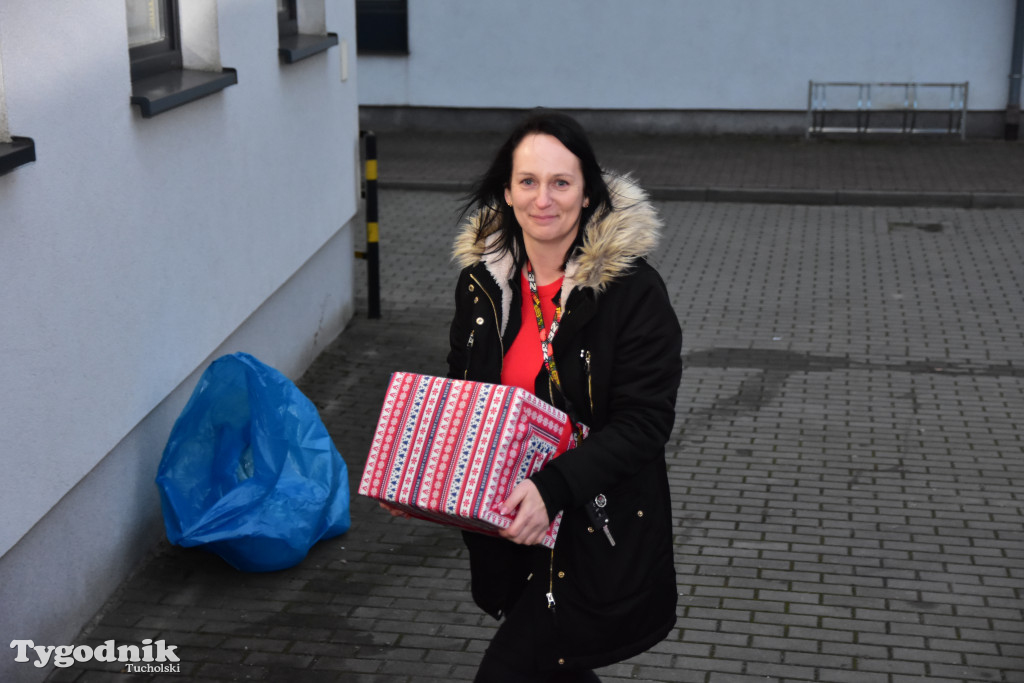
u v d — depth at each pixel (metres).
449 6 16.92
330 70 7.47
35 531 3.79
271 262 6.36
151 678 3.87
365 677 3.89
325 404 6.72
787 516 5.18
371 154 8.29
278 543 4.46
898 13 15.93
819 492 5.45
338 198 7.77
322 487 4.68
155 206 4.71
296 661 3.99
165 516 4.55
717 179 13.78
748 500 5.36
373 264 8.41
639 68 16.77
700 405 6.69
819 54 16.28
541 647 2.71
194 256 5.18
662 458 2.77
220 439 4.73
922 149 15.55
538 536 2.51
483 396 2.52
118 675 3.88
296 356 7.12
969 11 15.79
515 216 2.72
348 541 4.94
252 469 4.74
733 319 8.52
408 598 4.45
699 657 3.99
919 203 12.79
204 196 5.29
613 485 2.58
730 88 16.66
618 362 2.63
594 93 16.98
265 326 6.49
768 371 7.30
